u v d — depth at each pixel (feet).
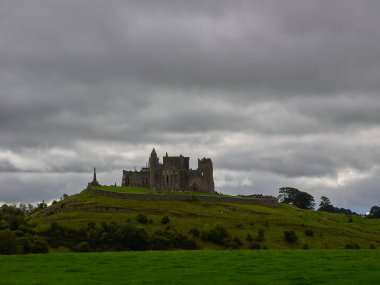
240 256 240.12
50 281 173.17
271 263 214.90
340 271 191.62
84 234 555.69
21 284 167.73
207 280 174.81
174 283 169.58
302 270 195.31
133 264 213.46
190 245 558.97
